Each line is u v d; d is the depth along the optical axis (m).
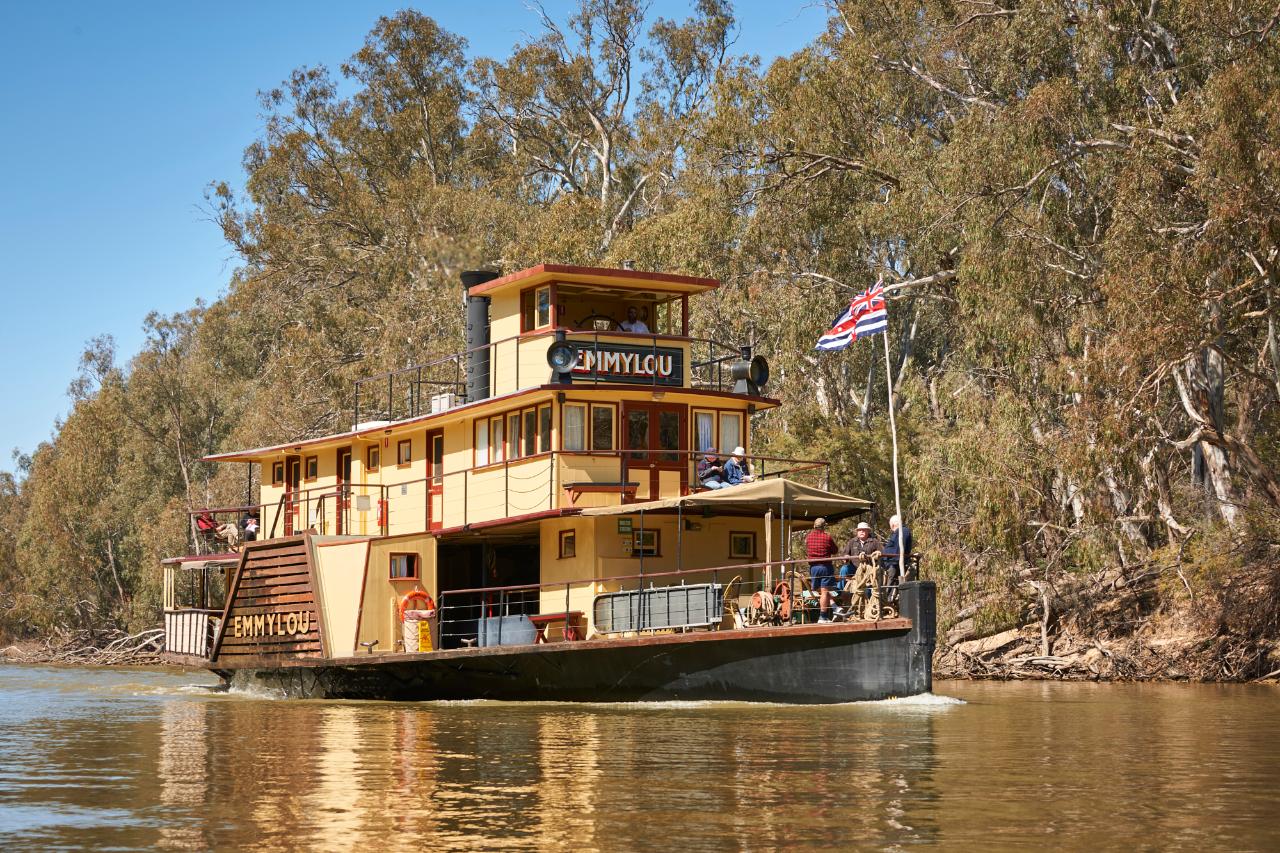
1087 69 34.34
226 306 71.69
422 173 61.16
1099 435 31.84
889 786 12.35
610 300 26.41
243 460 32.78
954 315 41.72
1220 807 11.27
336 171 65.88
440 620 25.11
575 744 15.77
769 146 42.78
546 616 23.56
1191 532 36.34
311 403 57.50
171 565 31.91
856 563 22.39
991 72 38.50
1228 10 30.84
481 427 26.17
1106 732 17.98
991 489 34.12
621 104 63.34
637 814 10.83
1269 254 30.66
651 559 24.33
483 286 26.66
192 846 9.66
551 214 53.59
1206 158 29.53
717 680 21.58
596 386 24.06
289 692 26.92
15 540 79.56
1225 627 35.62
